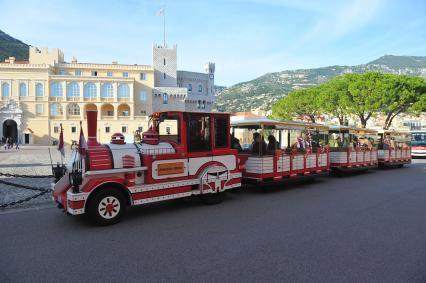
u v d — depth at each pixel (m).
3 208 9.27
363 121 42.72
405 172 19.64
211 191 9.65
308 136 14.78
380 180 15.76
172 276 4.80
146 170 8.35
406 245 6.19
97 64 78.56
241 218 8.19
